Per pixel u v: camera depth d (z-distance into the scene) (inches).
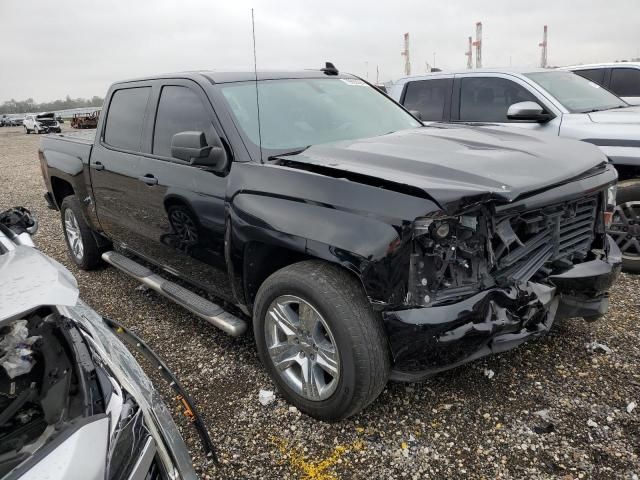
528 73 223.0
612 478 87.5
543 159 107.2
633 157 175.3
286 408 110.7
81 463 55.5
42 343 75.9
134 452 64.6
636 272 177.8
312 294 95.5
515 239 95.2
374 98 161.5
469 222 89.3
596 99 219.8
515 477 88.9
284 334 107.6
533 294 96.3
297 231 97.8
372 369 92.4
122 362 83.1
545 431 99.3
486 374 117.6
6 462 57.7
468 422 102.9
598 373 116.6
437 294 89.4
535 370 118.7
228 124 121.3
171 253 144.3
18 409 66.7
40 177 533.0
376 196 90.6
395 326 88.9
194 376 125.8
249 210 107.6
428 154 106.0
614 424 100.3
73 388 67.5
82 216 197.6
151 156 145.2
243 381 122.1
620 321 140.9
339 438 100.9
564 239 109.7
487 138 124.6
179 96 139.0
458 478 89.7
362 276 89.7
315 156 112.3
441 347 88.2
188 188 126.9
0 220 111.7
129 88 163.9
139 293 181.3
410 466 92.9
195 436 104.1
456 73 241.8
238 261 114.3
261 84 138.9
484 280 93.4
